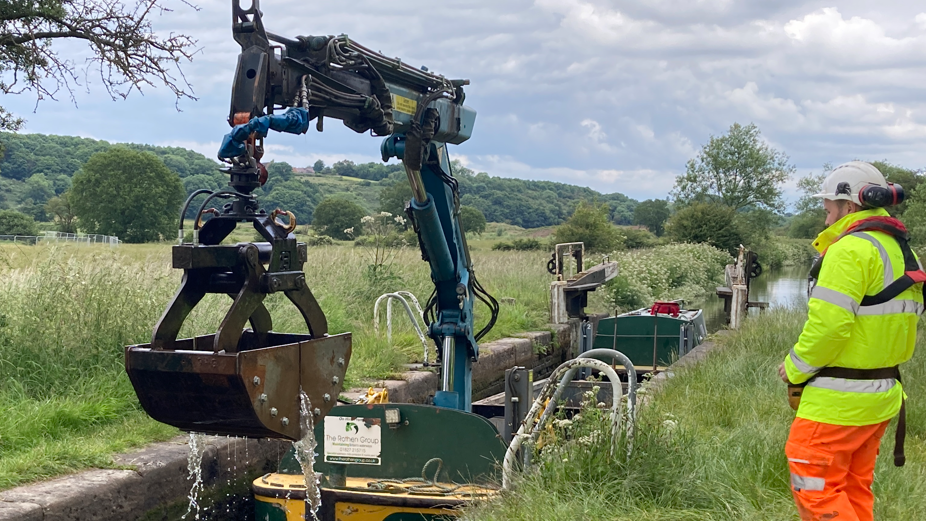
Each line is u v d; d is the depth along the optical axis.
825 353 3.82
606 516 4.63
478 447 5.92
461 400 7.63
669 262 31.53
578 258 18.11
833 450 3.91
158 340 3.34
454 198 7.25
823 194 4.12
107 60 12.19
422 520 5.62
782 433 6.04
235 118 4.17
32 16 12.25
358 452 6.04
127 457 6.33
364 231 17.33
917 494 5.03
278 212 3.62
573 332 17.12
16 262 9.65
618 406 5.36
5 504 5.16
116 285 8.97
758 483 5.03
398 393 9.95
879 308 3.83
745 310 17.14
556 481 5.10
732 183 56.88
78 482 5.68
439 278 7.45
